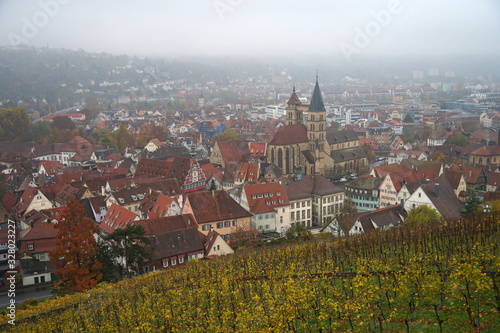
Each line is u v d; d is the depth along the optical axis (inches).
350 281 3221.0
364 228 5472.4
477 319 2293.3
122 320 3334.2
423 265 3211.1
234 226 6215.6
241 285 3555.6
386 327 2513.5
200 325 3024.1
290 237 6028.5
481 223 4232.3
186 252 5118.1
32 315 3816.4
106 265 4653.1
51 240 5502.0
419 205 5979.3
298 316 2755.9
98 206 7239.2
